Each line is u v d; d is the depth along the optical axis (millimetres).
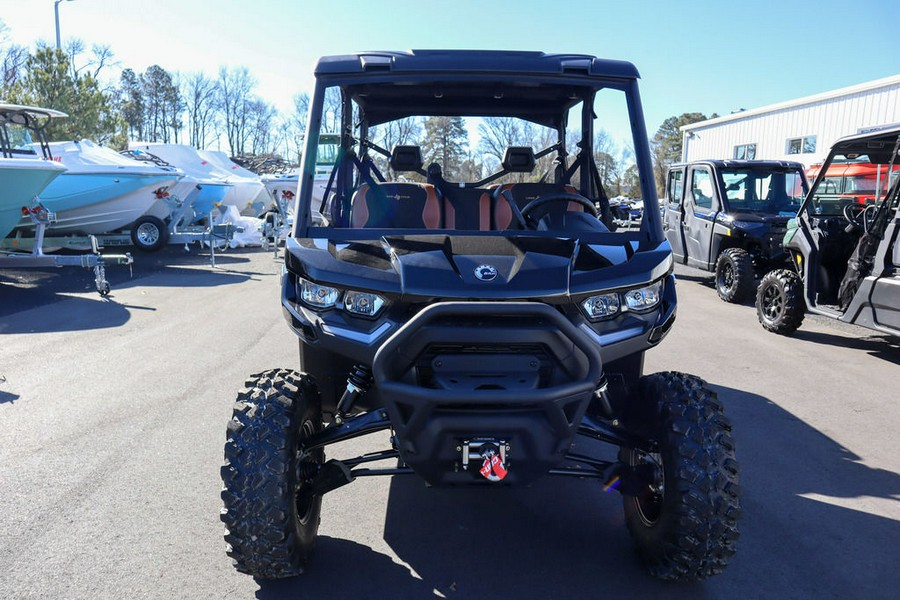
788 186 12070
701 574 2893
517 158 4094
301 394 2977
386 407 2689
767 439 4973
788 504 3945
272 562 2846
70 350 7242
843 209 8625
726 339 8211
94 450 4586
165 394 5785
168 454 4531
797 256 8445
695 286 12898
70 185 15328
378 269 2838
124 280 12492
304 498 3096
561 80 3445
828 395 6027
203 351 7234
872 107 19734
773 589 3096
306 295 2910
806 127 22359
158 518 3674
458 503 3941
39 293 10820
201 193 20469
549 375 2711
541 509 3869
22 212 11609
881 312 6898
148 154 18172
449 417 2625
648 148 3422
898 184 6902
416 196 3750
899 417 5461
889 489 4156
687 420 2840
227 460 2803
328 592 3037
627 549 3438
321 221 3438
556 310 2615
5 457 4457
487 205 3949
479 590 3064
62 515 3693
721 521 2752
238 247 19250
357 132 3936
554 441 2713
